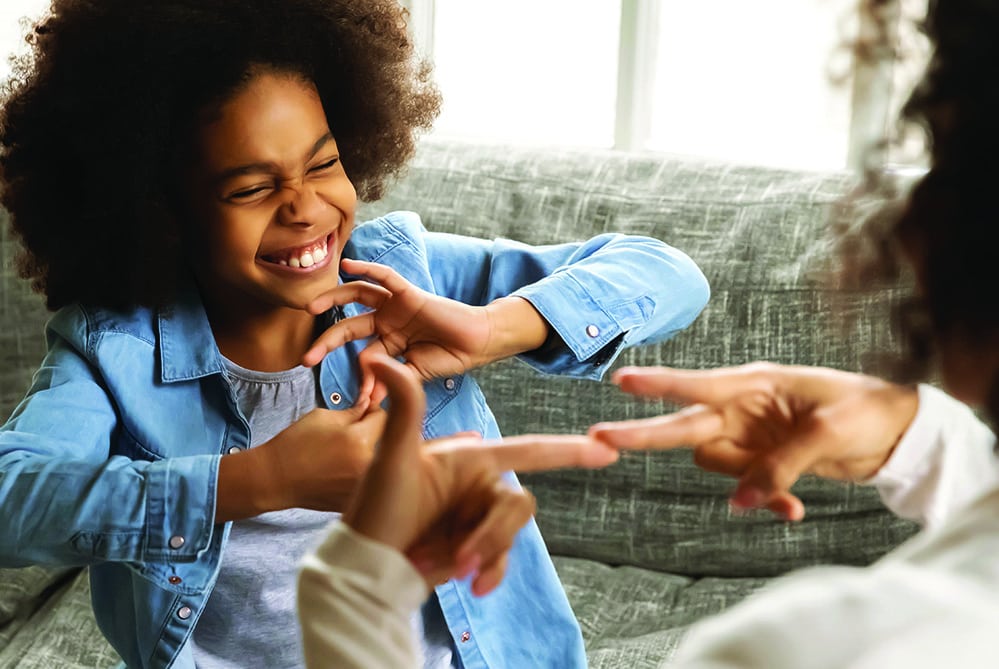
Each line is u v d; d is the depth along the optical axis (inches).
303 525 42.1
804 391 25.3
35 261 43.1
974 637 15.2
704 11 78.9
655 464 63.7
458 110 84.0
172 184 40.1
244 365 42.5
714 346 62.5
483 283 47.4
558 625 45.7
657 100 81.0
